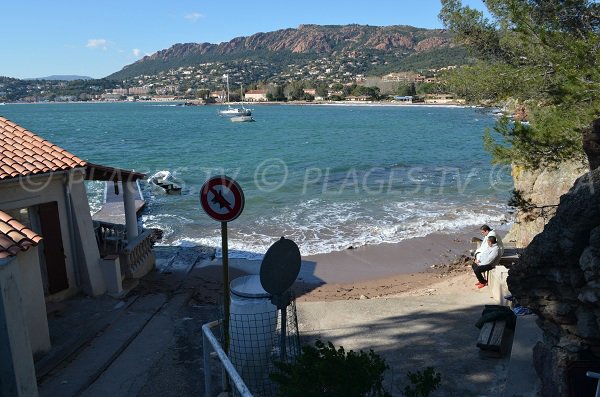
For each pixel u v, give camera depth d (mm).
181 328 9453
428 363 7379
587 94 7855
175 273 14344
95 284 11242
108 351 8453
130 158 48625
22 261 8000
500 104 10227
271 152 52719
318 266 16141
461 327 8891
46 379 7480
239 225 21578
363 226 21250
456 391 6453
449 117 121375
